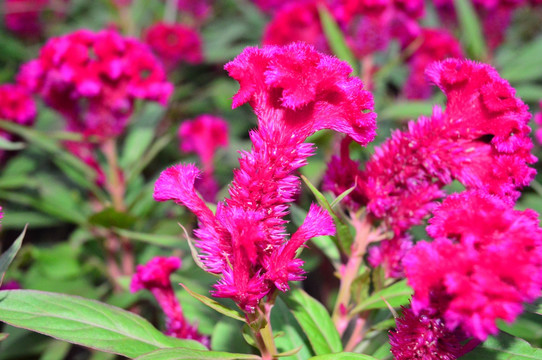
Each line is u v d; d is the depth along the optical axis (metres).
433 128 0.54
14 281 0.95
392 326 0.57
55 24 1.65
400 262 0.57
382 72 1.04
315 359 0.51
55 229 1.34
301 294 0.58
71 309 0.54
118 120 0.90
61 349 0.91
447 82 0.53
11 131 1.00
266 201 0.49
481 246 0.47
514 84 1.21
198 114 1.42
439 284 0.47
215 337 0.62
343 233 0.57
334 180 0.57
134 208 0.99
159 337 0.55
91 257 1.04
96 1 1.73
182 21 1.67
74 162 0.92
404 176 0.55
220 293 0.49
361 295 0.58
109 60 0.85
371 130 0.51
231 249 0.50
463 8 1.09
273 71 0.49
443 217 0.48
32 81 0.90
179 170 0.52
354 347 0.59
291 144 0.50
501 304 0.45
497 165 0.52
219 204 0.51
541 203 0.79
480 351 0.54
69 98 0.90
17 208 1.17
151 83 0.88
